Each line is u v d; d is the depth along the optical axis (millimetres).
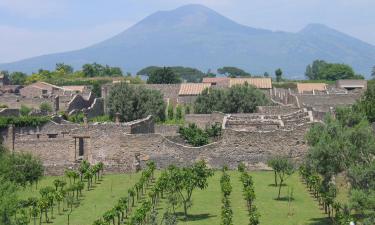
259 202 70438
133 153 94062
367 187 51125
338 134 56094
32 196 74875
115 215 61000
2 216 52094
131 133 95812
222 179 76750
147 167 92250
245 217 63656
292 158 87438
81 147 97750
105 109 158125
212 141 104562
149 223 58094
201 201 72000
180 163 92062
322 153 55156
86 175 79688
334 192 62094
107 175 90250
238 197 73312
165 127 115875
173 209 66188
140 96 145250
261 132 90062
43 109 142375
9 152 90438
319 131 59781
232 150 90688
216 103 146125
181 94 178875
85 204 72125
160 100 147375
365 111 92938
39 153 98938
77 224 63062
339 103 131875
